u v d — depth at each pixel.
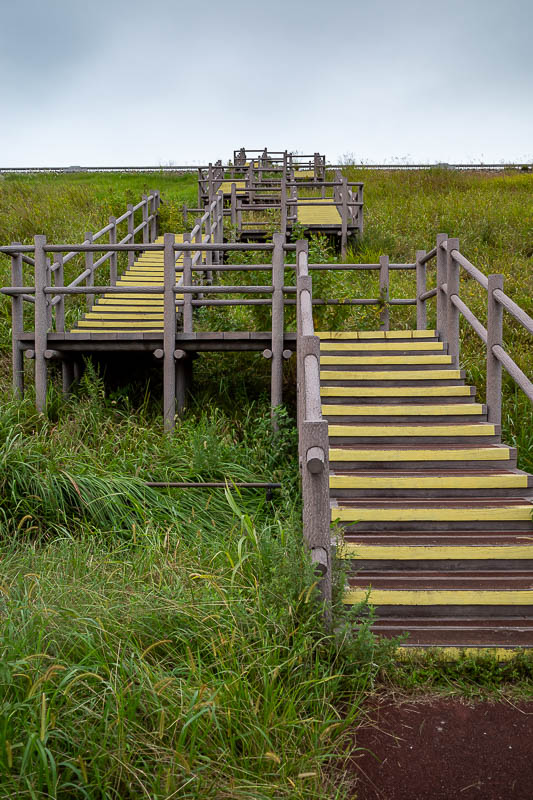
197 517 5.54
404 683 3.49
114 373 8.62
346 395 6.18
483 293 10.33
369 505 4.71
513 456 5.30
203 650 3.31
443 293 7.14
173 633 3.38
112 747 2.64
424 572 4.27
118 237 14.43
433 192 19.36
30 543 5.12
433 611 3.99
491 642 3.71
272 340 7.25
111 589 3.82
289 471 6.16
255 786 2.55
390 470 5.24
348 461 5.29
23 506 5.48
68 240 13.38
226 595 3.61
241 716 2.86
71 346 7.50
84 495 5.52
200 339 7.37
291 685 3.23
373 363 6.60
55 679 2.92
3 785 2.41
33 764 2.52
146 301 10.54
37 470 5.70
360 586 4.07
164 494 5.87
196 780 2.55
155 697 2.76
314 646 3.29
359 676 3.39
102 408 7.34
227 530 5.43
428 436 5.64
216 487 5.94
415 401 6.18
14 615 3.37
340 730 3.06
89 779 2.57
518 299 9.80
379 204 17.78
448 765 2.91
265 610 3.48
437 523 4.62
